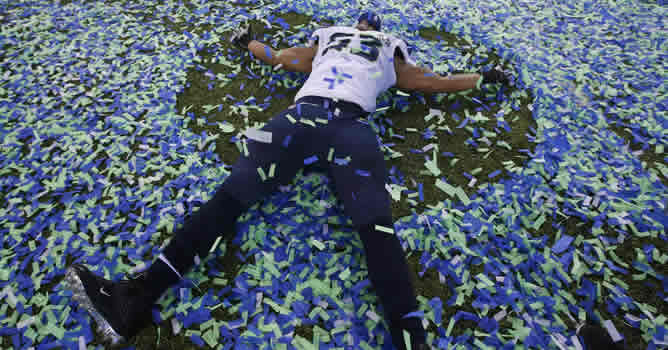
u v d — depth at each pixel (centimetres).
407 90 221
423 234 160
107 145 196
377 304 142
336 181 148
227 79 230
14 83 230
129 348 131
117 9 289
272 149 151
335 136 154
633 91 221
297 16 278
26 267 150
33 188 177
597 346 127
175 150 191
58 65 242
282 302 142
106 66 240
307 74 231
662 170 180
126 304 130
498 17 279
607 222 163
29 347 130
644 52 246
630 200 169
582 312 139
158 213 167
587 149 191
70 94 222
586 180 177
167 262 132
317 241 156
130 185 178
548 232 162
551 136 197
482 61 242
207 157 188
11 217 166
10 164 187
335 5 285
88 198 173
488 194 174
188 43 254
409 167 186
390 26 266
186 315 138
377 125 203
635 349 131
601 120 204
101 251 156
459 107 214
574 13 284
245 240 158
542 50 250
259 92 223
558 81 228
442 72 232
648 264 151
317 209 167
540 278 147
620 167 183
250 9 283
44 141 198
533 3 294
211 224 136
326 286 146
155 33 265
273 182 151
